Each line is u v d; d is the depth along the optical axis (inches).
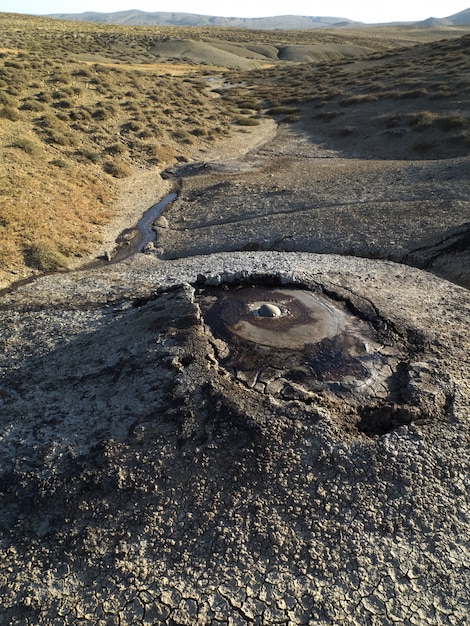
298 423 84.4
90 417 90.4
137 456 81.5
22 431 90.4
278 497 76.5
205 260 171.9
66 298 147.6
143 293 146.1
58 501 77.4
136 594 67.5
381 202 195.9
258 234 190.4
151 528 73.9
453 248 157.9
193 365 95.0
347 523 73.8
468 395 92.0
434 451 82.1
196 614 65.4
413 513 74.9
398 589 67.1
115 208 230.4
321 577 68.5
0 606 67.4
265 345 102.1
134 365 98.2
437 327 111.2
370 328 110.3
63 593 68.2
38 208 200.5
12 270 167.9
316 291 127.1
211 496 76.7
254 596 66.8
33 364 110.3
